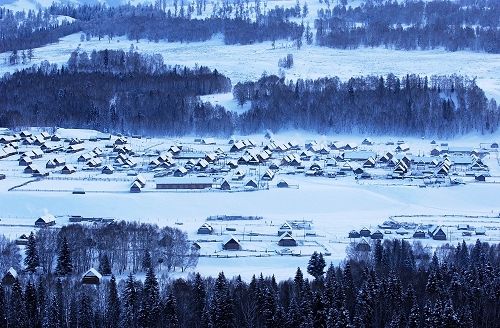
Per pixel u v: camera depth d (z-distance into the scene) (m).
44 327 183.38
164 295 199.12
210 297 199.12
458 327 183.38
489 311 196.12
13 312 189.38
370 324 188.75
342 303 191.62
